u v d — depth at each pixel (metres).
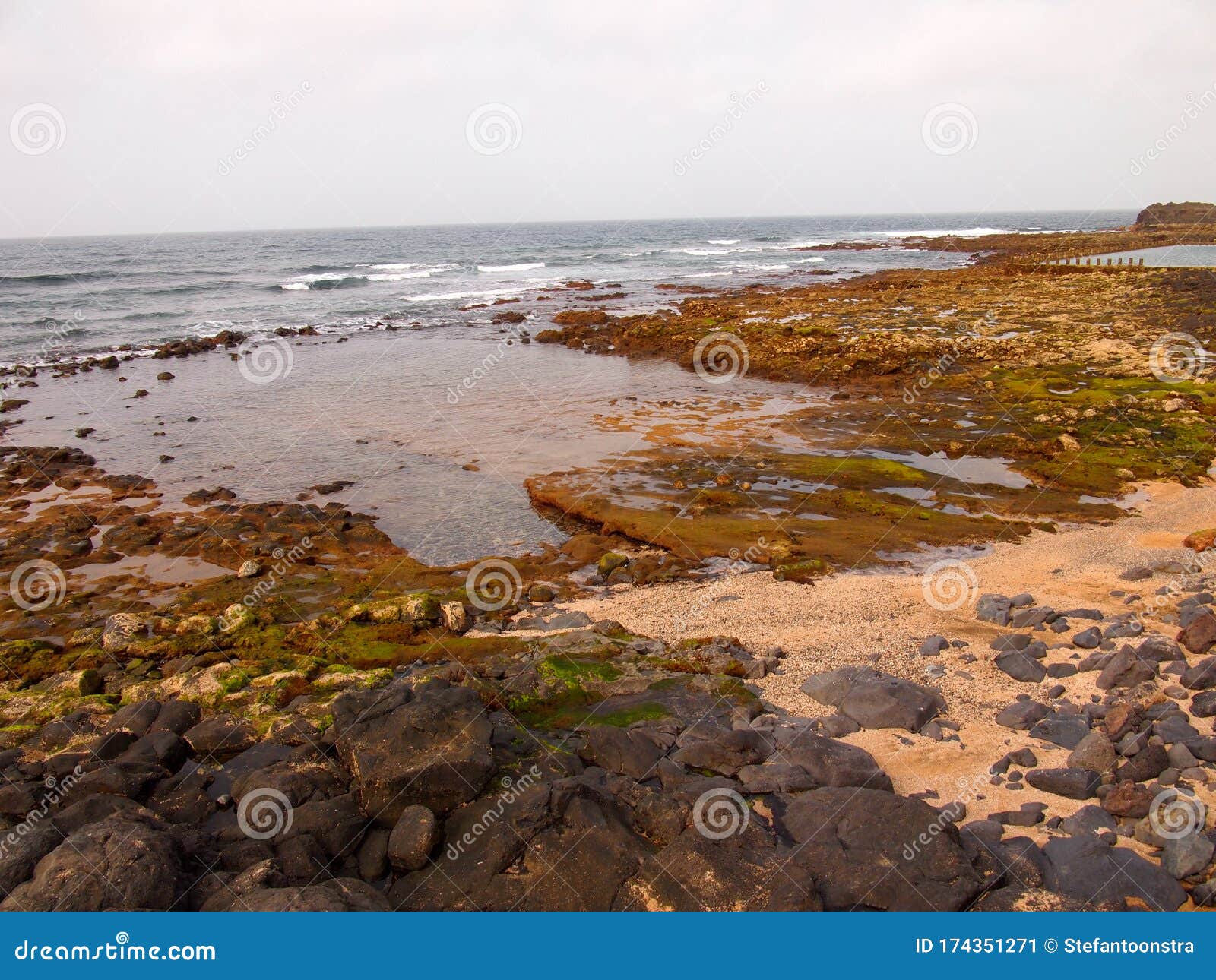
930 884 7.62
